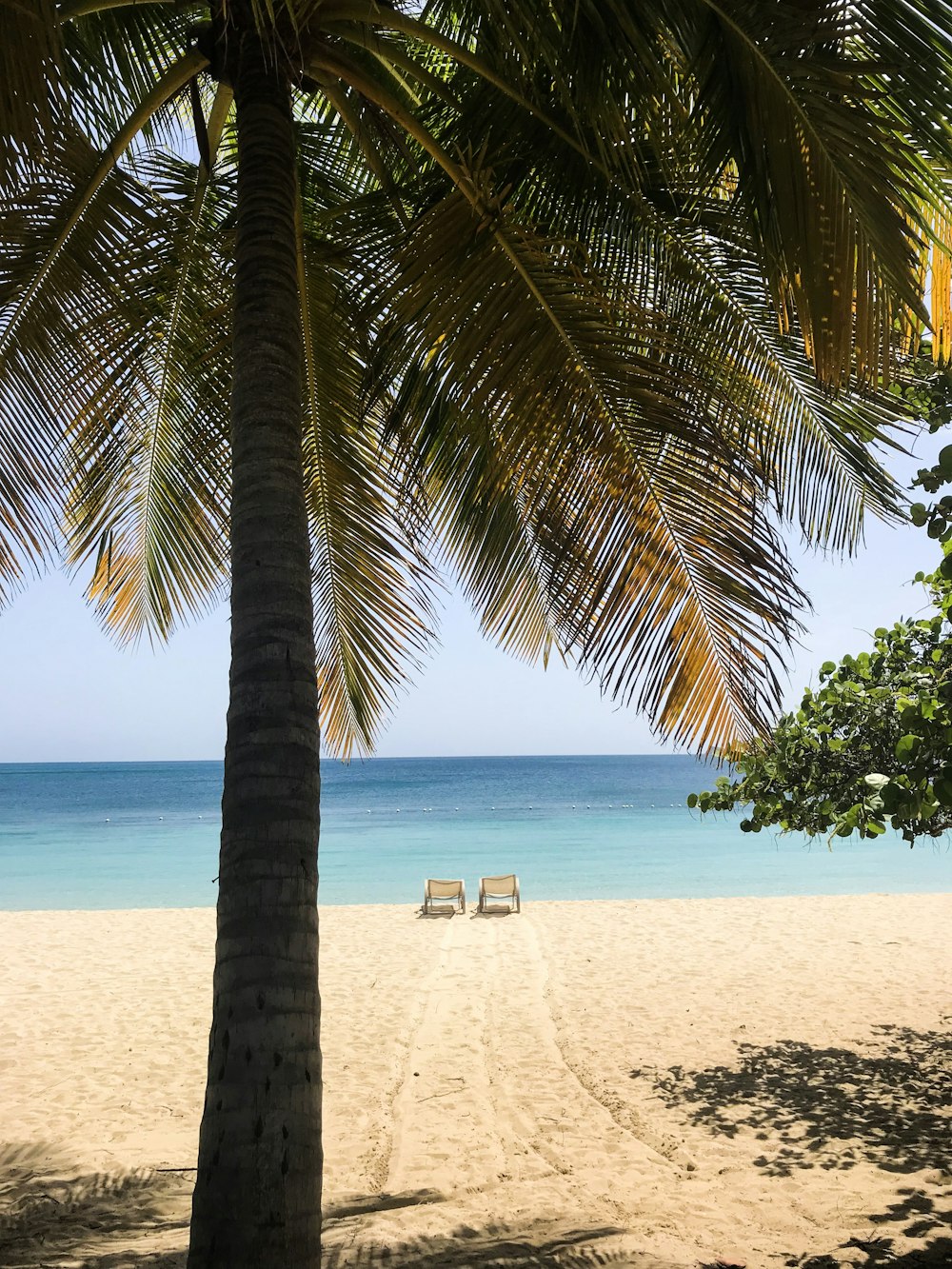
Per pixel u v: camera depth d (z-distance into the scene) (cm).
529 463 394
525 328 375
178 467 535
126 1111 704
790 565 369
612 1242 437
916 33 265
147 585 571
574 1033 894
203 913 1644
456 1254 420
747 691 383
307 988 254
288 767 265
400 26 336
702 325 429
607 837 3475
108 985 1119
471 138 386
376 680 561
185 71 342
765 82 293
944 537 398
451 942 1359
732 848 3072
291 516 288
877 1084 723
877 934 1384
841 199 293
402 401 434
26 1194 535
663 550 392
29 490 440
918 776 410
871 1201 500
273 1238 234
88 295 424
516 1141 619
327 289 490
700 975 1134
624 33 309
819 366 316
